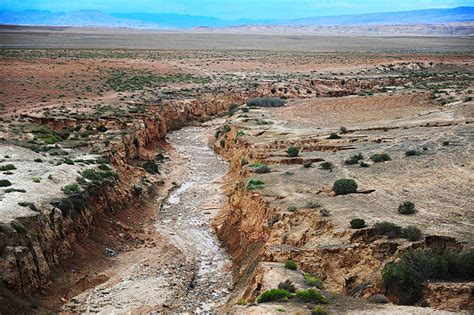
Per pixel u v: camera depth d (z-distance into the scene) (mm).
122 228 54625
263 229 43562
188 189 72250
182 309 39906
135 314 38844
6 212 41250
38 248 40469
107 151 69938
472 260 29172
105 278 44688
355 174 51688
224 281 44500
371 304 27953
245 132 82438
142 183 68875
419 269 29672
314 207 41844
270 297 29078
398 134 69938
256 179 53250
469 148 57656
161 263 48281
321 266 33750
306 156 62500
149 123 93000
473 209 38969
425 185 46031
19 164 57750
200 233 56031
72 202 48531
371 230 34906
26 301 37156
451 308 26984
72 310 38844
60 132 80000
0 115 88562
